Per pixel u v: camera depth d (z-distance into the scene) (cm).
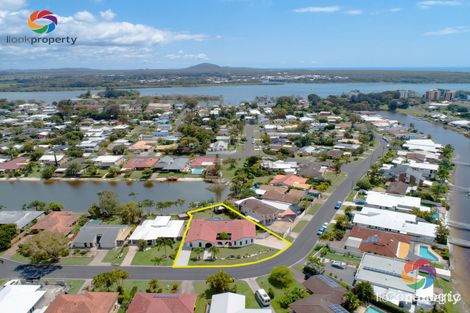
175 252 9100
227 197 13050
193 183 15138
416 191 13112
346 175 15562
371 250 8781
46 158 17988
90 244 9400
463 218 11231
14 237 9912
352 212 11256
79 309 6431
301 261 8619
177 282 7788
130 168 16838
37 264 8631
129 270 8312
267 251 9112
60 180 15762
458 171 16350
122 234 9800
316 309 6344
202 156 19300
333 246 9238
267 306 6931
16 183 15475
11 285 7394
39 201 13025
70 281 7881
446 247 9256
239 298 6838
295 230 10281
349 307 6638
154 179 15600
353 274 8006
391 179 14550
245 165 16838
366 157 18750
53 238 8650
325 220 10938
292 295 7031
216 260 8700
